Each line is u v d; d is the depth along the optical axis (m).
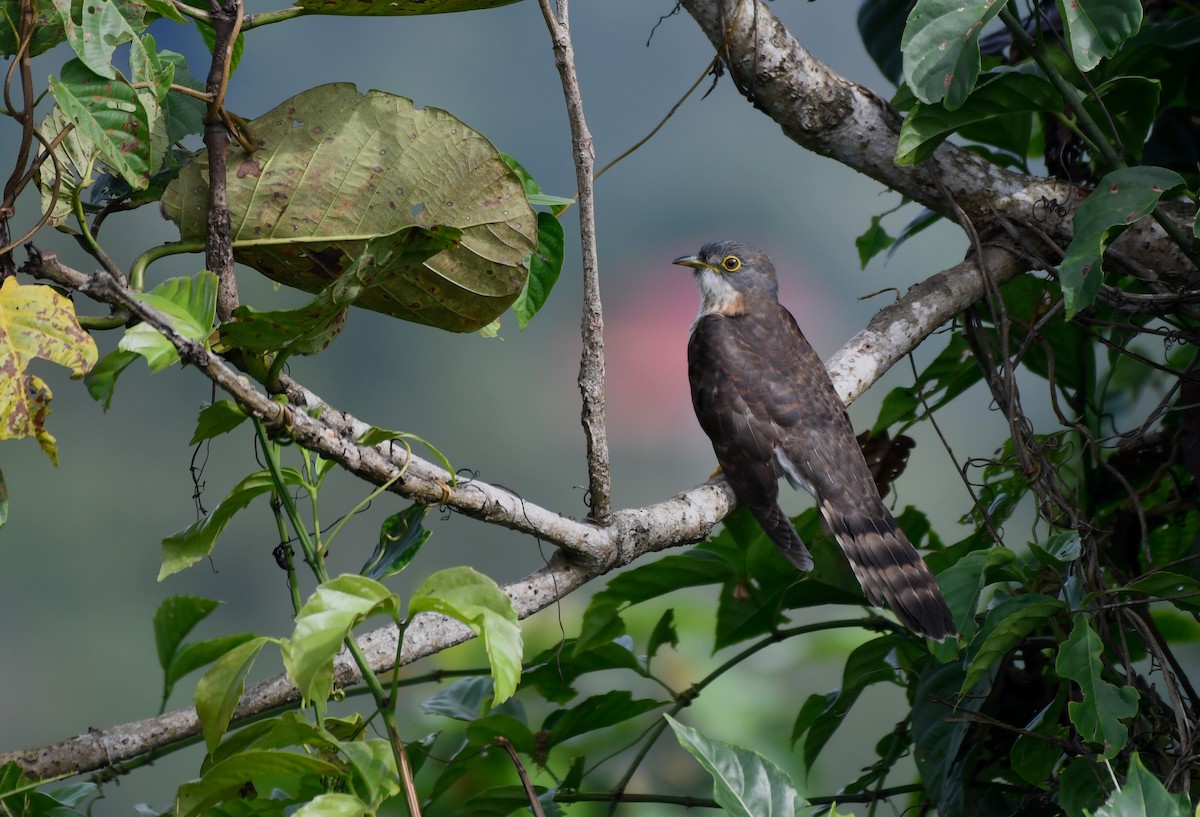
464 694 7.11
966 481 7.17
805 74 7.12
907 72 6.29
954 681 6.71
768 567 7.43
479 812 6.71
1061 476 7.53
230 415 4.85
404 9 5.50
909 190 7.50
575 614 8.59
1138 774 4.72
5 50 4.79
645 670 7.17
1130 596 6.79
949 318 7.51
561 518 5.63
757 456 8.80
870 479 8.73
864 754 13.44
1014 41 8.16
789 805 4.64
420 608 4.27
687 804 6.84
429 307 5.68
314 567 4.78
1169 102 7.82
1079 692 6.61
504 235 5.56
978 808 6.80
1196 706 6.52
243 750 4.35
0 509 4.80
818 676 11.73
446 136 5.47
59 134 4.96
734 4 6.93
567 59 5.57
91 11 4.76
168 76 4.93
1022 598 6.03
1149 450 7.66
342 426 5.23
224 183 5.27
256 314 4.65
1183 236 6.85
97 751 5.09
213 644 5.75
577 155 5.64
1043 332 7.88
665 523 6.23
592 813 7.73
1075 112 6.74
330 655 4.15
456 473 5.35
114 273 4.98
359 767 4.32
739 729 8.84
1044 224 7.48
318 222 5.45
